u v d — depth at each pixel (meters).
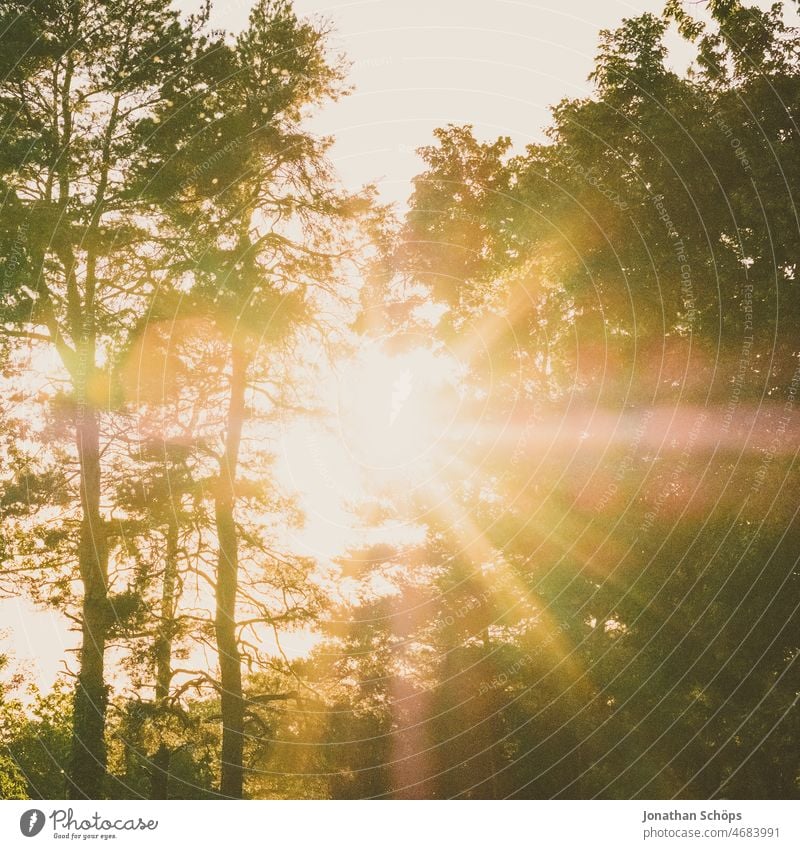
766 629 19.41
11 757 22.05
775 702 19.38
